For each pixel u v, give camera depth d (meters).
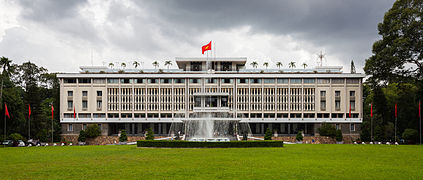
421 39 92.00
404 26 92.44
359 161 42.81
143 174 32.94
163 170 35.19
